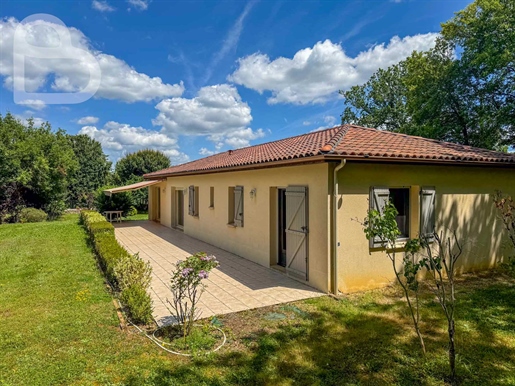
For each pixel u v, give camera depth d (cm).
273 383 371
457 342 465
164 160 3681
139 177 3225
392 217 407
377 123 3091
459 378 380
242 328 521
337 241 677
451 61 1869
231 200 1174
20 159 2341
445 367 401
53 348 452
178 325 525
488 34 1527
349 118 3294
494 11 1514
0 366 405
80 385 367
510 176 912
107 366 407
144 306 535
